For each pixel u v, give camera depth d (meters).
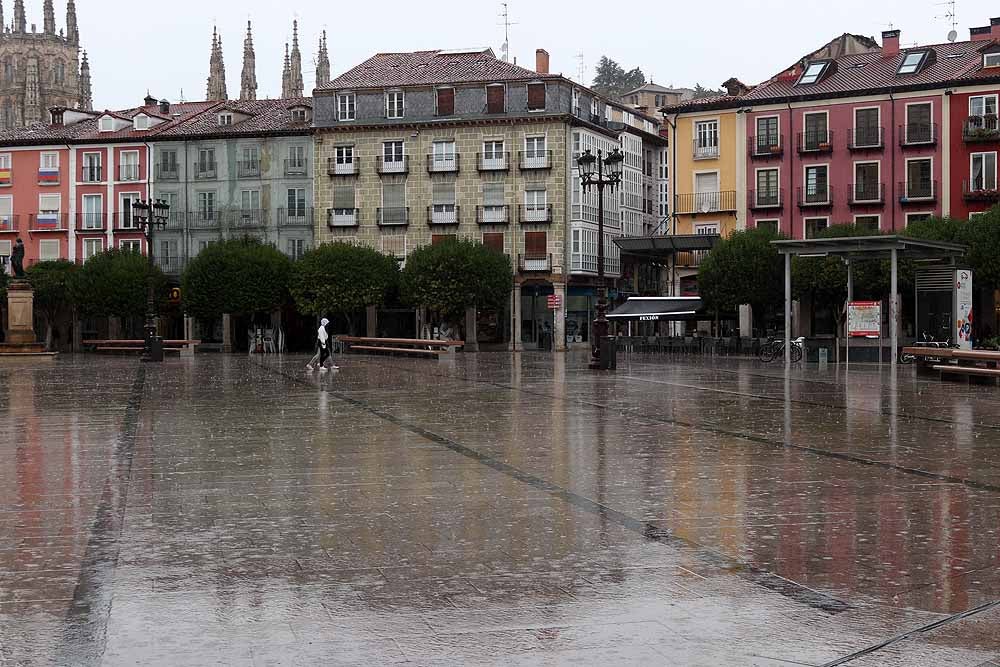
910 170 63.44
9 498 11.09
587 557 8.24
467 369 40.75
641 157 87.12
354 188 78.88
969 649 5.98
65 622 6.60
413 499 10.89
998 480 12.02
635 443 15.59
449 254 69.69
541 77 75.62
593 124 77.62
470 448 15.12
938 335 43.69
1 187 84.75
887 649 5.99
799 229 65.94
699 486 11.61
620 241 66.44
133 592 7.29
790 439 16.06
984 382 29.98
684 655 5.92
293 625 6.50
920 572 7.74
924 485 11.67
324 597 7.13
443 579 7.59
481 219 76.69
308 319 80.25
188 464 13.64
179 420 19.70
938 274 43.19
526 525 9.50
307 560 8.20
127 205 82.88
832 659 5.84
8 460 14.07
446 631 6.36
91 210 83.62
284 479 12.30
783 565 7.96
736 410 21.19
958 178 62.31
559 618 6.62
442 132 77.25
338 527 9.47
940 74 63.66
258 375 36.62
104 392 27.73
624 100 118.25
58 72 133.88
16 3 131.38
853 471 12.71
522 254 76.12
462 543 8.77
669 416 19.92
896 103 63.56
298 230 80.19
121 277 74.62
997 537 8.94
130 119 86.06
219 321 81.00
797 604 6.91
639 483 11.84
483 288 70.00
